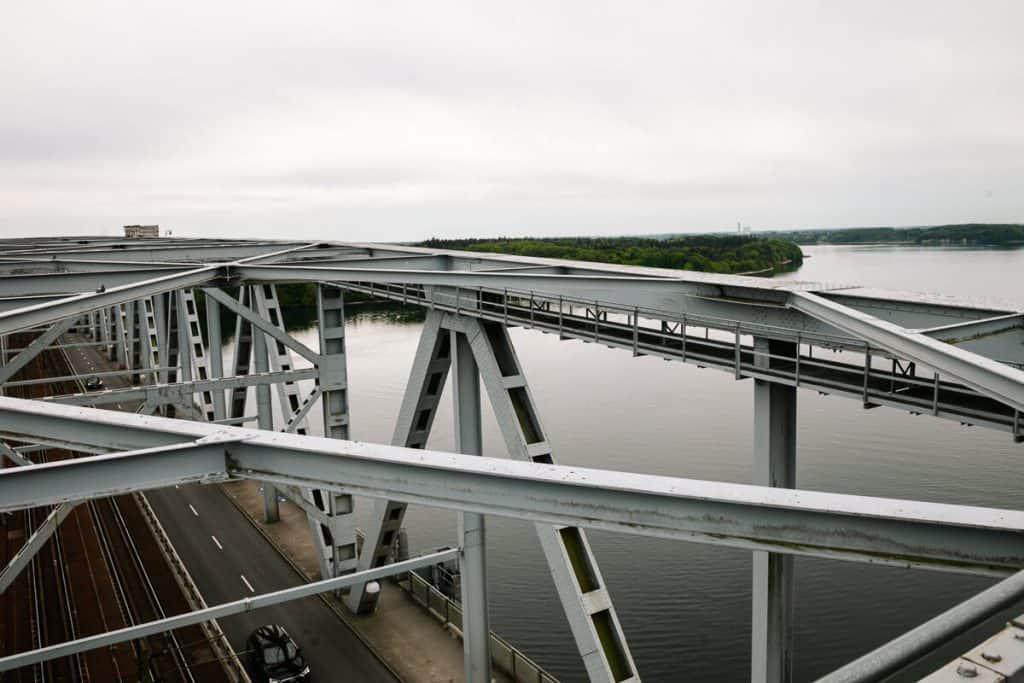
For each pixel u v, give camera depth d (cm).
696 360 1880
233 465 891
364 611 3353
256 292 3972
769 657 1720
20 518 4603
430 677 2883
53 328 2530
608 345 2102
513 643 3341
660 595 3597
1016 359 1515
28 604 3484
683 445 5225
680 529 696
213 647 3108
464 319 2520
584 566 2188
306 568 3859
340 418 3309
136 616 3369
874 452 4866
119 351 8975
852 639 3212
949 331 1401
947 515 591
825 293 1741
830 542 638
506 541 4222
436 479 802
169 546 4125
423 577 3722
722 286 1822
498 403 2392
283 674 2831
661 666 3120
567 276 2091
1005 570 577
